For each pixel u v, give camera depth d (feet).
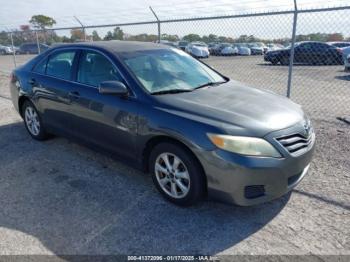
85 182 12.11
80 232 9.18
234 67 43.37
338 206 10.25
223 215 9.93
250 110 10.08
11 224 9.58
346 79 38.86
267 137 9.05
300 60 46.57
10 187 11.84
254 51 67.67
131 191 11.41
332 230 9.11
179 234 9.07
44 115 15.20
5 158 14.42
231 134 8.93
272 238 8.84
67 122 13.88
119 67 11.80
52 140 16.55
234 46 42.34
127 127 11.05
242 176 8.82
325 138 16.08
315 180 11.91
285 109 10.66
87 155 14.57
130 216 9.92
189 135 9.31
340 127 17.97
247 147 8.85
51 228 9.37
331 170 12.64
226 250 8.41
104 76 12.24
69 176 12.60
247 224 9.48
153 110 10.33
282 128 9.46
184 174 9.95
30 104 16.14
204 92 11.49
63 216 9.96
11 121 20.36
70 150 15.17
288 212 10.02
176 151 9.84
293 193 11.09
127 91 11.13
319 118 20.15
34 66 15.85
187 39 28.68
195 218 9.80
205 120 9.42
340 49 46.26
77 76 13.34
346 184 11.56
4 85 35.96
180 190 10.28
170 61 13.20
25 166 13.56
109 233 9.12
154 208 10.35
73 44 14.14
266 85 34.40
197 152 9.23
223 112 9.76
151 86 11.30
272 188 9.18
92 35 35.06
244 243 8.66
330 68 46.42
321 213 9.91
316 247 8.45
